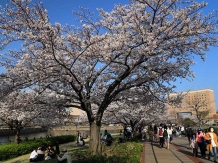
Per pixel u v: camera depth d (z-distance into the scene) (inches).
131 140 904.9
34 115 711.1
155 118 1230.3
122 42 430.3
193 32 424.5
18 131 987.3
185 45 452.1
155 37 429.1
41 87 517.0
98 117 537.0
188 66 527.5
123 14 479.8
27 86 469.1
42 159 651.5
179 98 662.5
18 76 441.4
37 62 423.8
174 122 2369.6
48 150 660.7
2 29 423.2
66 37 457.7
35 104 547.2
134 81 552.7
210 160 483.5
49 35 392.5
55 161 514.6
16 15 412.8
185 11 418.3
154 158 518.9
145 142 934.4
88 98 538.6
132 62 530.0
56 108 575.5
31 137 2068.2
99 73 538.0
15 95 532.1
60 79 467.8
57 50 436.5
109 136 751.7
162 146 744.3
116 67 557.0
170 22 420.5
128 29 456.1
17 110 572.4
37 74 439.8
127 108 853.2
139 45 448.1
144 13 458.0
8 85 448.5
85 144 1099.3
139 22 439.2
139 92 626.5
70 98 559.2
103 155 453.7
